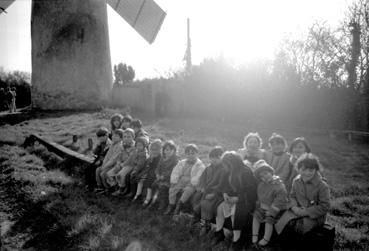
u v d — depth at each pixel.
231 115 16.11
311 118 14.45
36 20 17.80
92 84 18.44
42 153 8.51
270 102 15.13
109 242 3.75
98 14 18.52
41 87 17.97
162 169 5.10
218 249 3.69
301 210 3.59
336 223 4.63
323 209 3.53
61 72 17.83
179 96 17.44
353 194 6.04
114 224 4.30
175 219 4.51
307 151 4.66
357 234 4.21
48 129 12.52
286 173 4.39
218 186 4.07
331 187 6.32
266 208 3.78
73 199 5.24
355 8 14.78
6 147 9.05
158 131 12.00
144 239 3.96
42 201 5.05
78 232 4.02
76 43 17.89
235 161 3.92
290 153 4.80
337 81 14.56
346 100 13.76
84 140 10.45
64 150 7.69
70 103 18.03
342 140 12.20
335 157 9.17
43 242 3.95
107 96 19.19
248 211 3.79
